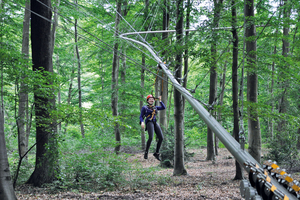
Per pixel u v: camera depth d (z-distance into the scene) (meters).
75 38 23.45
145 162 16.28
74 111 7.73
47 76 7.69
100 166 8.63
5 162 4.52
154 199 6.93
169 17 14.02
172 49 8.98
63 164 8.91
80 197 7.03
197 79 27.31
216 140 20.73
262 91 25.72
